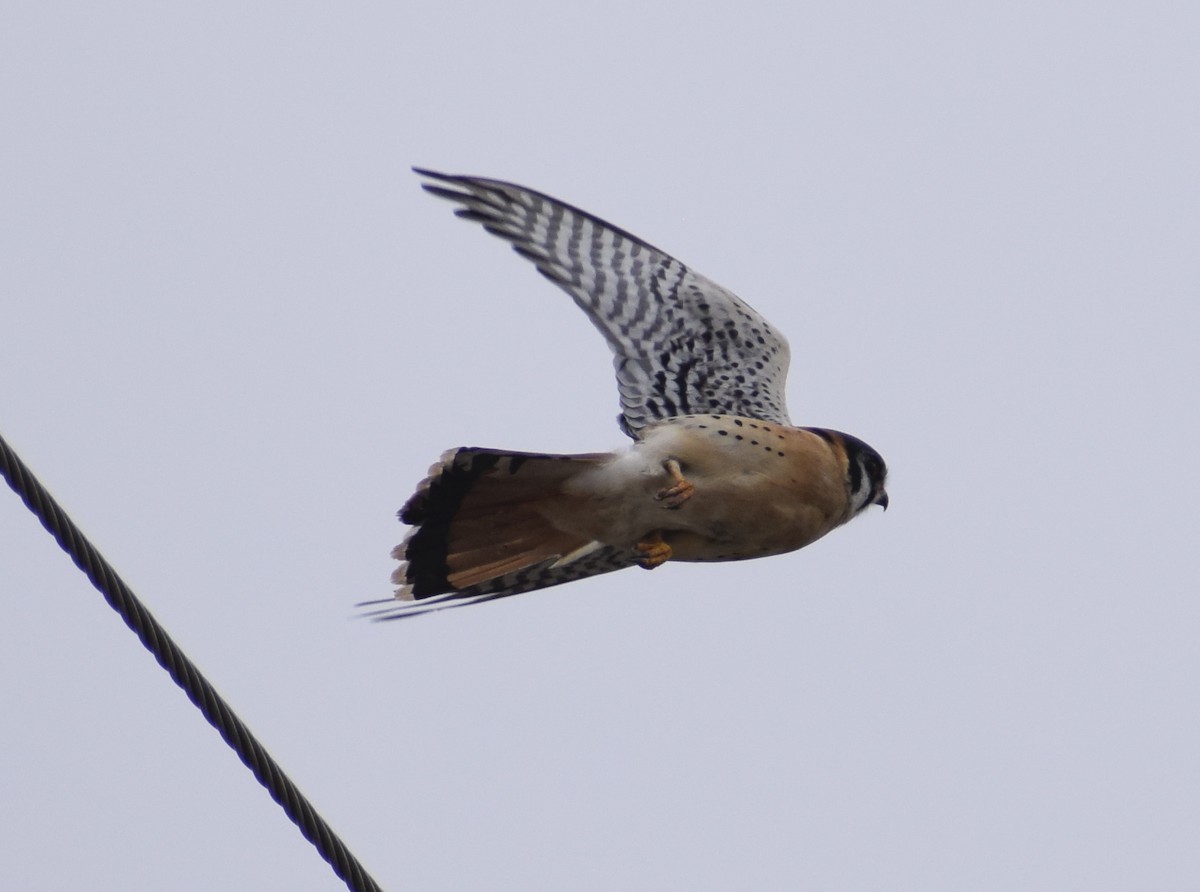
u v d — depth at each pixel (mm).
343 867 9508
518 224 15359
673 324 15070
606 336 15172
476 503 12102
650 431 12523
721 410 14641
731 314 15008
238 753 9234
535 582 13023
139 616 8938
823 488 12938
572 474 12062
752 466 12531
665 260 15281
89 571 8820
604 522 12352
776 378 14766
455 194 15281
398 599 12148
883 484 13898
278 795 9359
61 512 8703
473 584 12234
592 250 15391
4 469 8516
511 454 11844
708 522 12609
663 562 12461
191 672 9141
